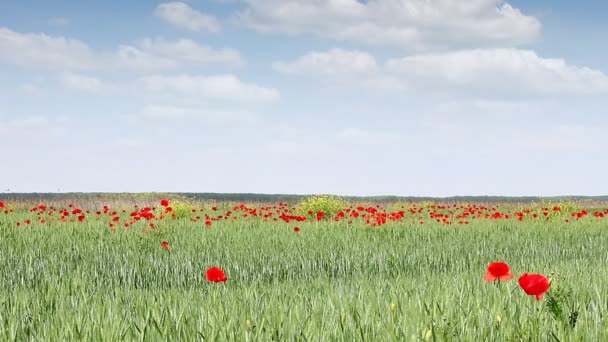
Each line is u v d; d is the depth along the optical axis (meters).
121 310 5.15
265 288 6.90
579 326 4.06
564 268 9.14
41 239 13.98
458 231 16.52
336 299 5.43
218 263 11.41
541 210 25.97
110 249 12.78
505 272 4.73
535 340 3.83
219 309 4.87
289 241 13.74
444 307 4.77
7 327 4.70
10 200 32.56
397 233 15.61
